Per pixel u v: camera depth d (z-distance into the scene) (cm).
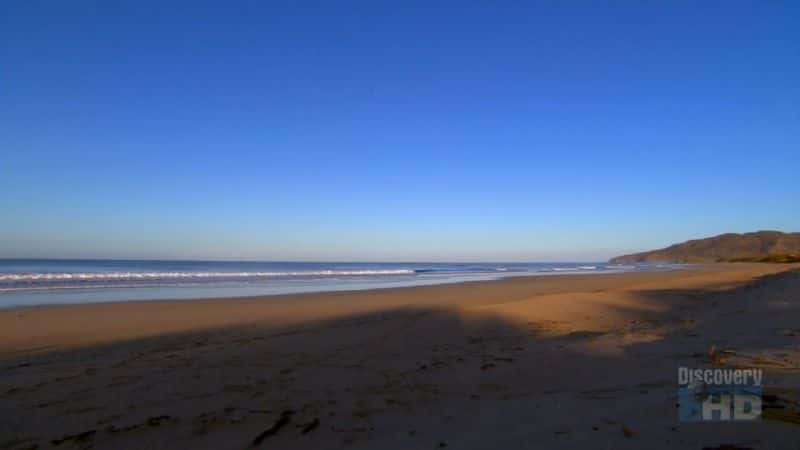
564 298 1503
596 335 809
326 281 3127
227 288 2305
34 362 659
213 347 764
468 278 3644
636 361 511
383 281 3159
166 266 7194
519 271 5888
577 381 454
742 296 1395
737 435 269
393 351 718
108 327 999
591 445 276
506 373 522
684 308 1358
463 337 863
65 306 1382
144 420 397
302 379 538
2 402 451
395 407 420
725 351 511
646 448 264
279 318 1153
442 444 309
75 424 389
